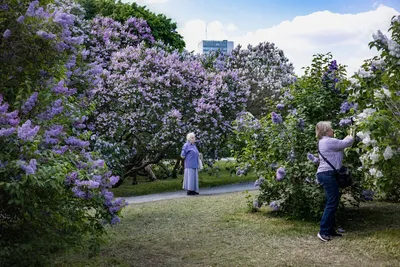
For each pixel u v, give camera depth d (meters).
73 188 4.59
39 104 4.75
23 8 4.93
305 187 6.94
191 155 11.27
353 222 6.95
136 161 13.70
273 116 7.25
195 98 13.75
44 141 4.55
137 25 17.20
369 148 5.44
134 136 13.01
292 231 6.45
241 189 11.80
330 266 4.88
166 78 13.02
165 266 5.07
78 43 5.39
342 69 7.81
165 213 8.21
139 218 7.81
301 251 5.48
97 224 5.06
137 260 5.32
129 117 12.20
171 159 14.80
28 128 4.08
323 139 6.16
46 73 5.11
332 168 6.02
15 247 4.57
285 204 7.42
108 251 5.71
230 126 13.53
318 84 7.82
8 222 4.71
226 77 14.31
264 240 6.04
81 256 5.49
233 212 7.98
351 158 6.94
